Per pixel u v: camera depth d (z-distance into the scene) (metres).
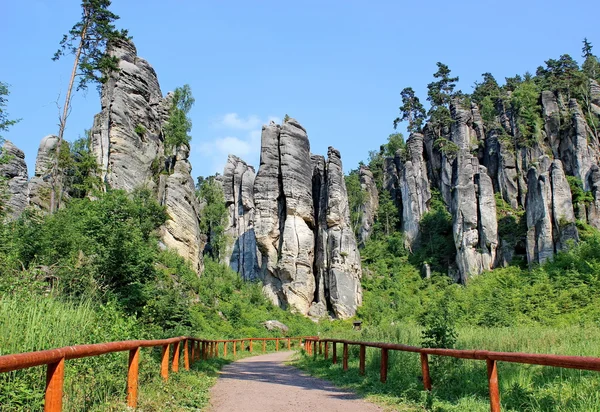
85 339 9.34
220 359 23.27
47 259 21.53
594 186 72.81
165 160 54.72
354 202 89.69
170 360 14.90
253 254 76.75
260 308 54.28
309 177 69.69
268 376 16.47
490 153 85.56
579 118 80.69
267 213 66.62
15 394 6.41
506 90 104.44
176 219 49.00
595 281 47.31
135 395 7.79
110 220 22.41
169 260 43.59
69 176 49.94
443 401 9.20
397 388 10.88
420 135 95.44
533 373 10.38
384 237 87.94
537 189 66.56
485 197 73.00
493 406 6.93
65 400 7.11
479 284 64.94
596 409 7.16
